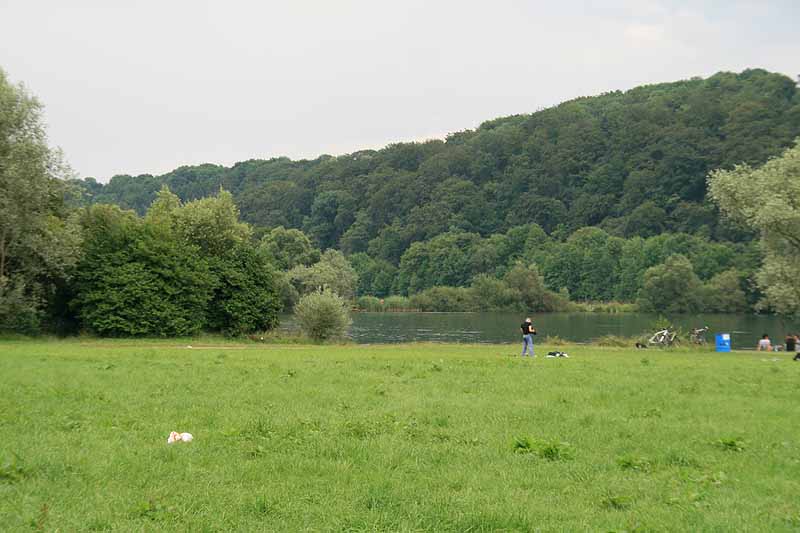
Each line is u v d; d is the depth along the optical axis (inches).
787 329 3385.8
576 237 6422.2
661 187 6870.1
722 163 6461.6
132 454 450.0
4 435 498.3
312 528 322.0
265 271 2460.6
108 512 334.3
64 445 469.1
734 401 743.1
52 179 2005.4
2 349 1387.8
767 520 345.4
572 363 1195.3
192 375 907.4
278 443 496.4
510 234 6963.6
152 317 2117.4
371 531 318.7
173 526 318.3
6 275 1942.7
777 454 494.3
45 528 310.3
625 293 5605.3
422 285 6806.1
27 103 1886.1
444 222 7731.3
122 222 2306.8
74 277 2098.9
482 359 1251.2
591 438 538.3
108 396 698.8
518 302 5123.0
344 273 5290.4
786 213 1822.1
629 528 328.2
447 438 533.0
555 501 376.2
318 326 2250.2
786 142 6156.5
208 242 2844.5
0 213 1793.8
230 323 2309.3
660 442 528.1
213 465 434.9
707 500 379.6
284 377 897.5
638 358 1400.1
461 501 365.4
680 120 7573.8
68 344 1748.3
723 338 1814.7
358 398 717.9
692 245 5521.7
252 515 340.5
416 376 936.9
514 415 630.5
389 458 458.0
